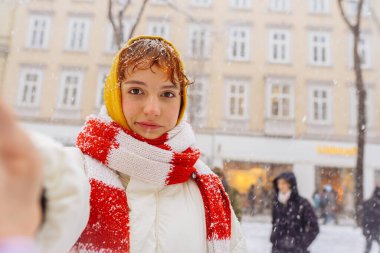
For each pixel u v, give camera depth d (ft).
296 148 62.85
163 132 3.79
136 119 3.64
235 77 64.59
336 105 64.54
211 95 63.77
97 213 3.28
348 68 65.57
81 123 62.23
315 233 12.67
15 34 63.67
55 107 62.44
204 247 3.78
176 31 64.03
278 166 62.80
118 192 3.43
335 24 66.64
